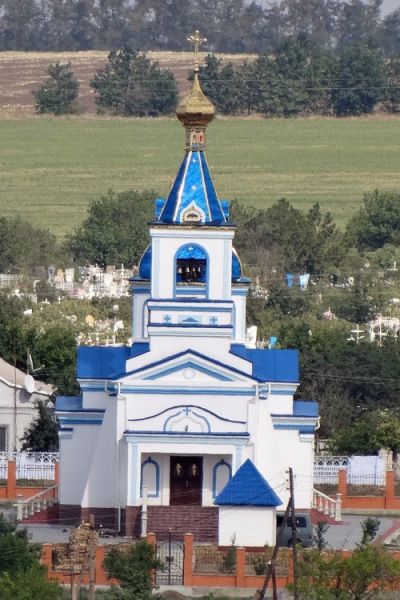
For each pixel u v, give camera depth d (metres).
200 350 164.00
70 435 167.38
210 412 162.75
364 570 137.12
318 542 149.50
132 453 162.12
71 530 156.38
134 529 161.88
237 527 153.75
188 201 164.75
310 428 167.88
